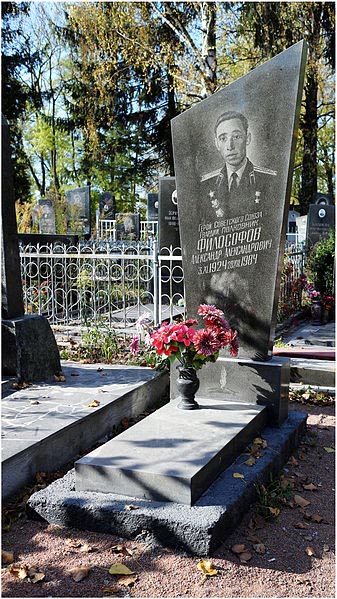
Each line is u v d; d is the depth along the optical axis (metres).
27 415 4.30
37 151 30.81
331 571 2.88
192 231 4.81
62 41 25.44
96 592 2.67
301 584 2.76
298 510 3.51
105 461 3.33
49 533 3.15
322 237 13.30
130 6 15.34
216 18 15.19
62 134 29.41
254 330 4.57
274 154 4.34
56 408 4.48
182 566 2.85
